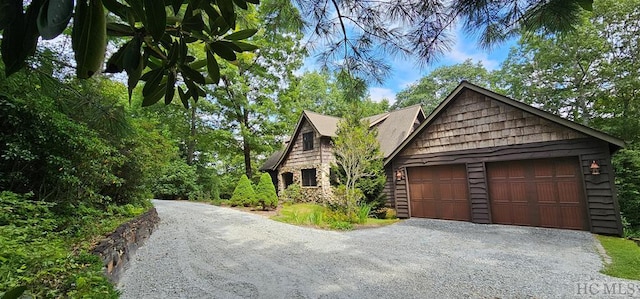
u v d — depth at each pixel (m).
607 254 4.74
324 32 2.56
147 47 0.74
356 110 9.16
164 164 8.65
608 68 11.28
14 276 1.89
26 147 3.56
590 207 6.23
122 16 0.60
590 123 12.09
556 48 12.09
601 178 6.11
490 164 7.78
